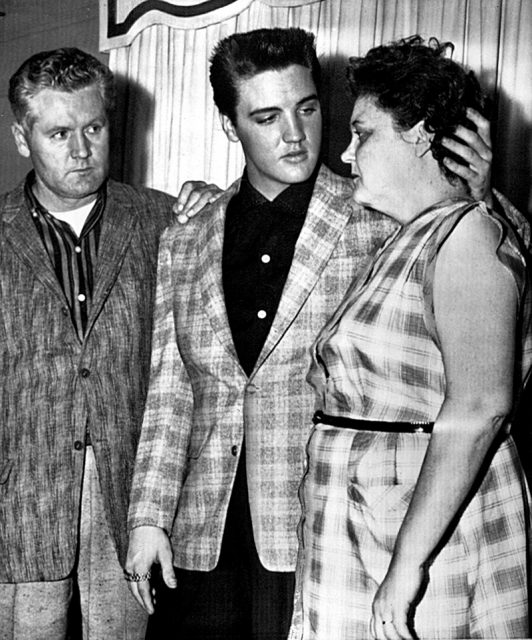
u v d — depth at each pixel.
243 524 2.09
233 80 2.11
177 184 3.96
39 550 2.44
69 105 2.44
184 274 2.23
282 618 2.05
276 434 2.04
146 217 2.62
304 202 2.17
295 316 2.05
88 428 2.47
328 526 1.69
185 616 2.15
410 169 1.68
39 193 2.58
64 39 4.40
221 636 2.11
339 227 2.08
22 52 4.56
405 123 1.66
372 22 3.40
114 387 2.48
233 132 2.27
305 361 2.05
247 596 2.09
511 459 1.68
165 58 3.96
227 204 2.23
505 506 1.65
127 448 2.49
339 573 1.67
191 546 2.12
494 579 1.63
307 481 1.77
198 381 2.17
